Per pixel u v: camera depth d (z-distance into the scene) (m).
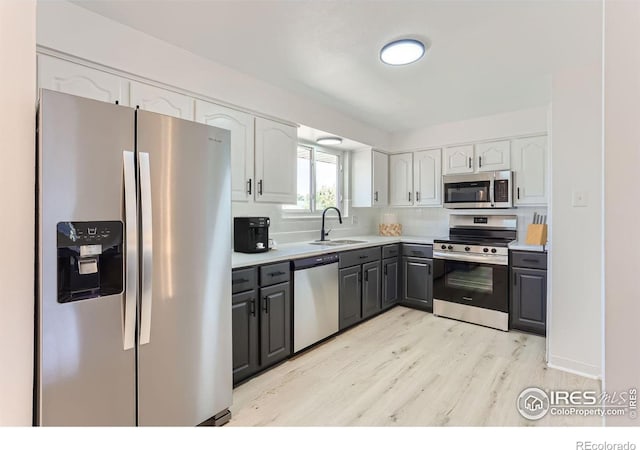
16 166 0.98
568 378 2.21
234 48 2.08
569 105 2.30
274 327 2.39
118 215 1.30
